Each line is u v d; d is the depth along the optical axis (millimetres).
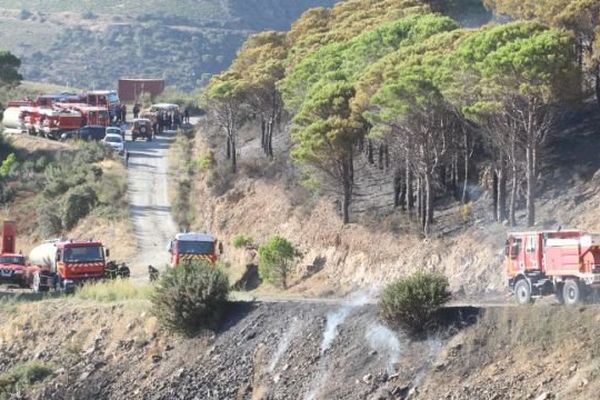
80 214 174875
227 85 175250
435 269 108812
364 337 76750
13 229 149500
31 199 187750
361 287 116000
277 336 83062
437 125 116125
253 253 136250
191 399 82875
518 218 111312
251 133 196750
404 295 74125
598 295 74312
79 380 91125
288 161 160875
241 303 90938
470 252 107000
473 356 69438
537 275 79625
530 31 108688
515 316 70000
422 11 167625
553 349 66312
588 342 65062
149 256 153750
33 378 93188
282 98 165625
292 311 85312
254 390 79812
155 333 92500
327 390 74000
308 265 127375
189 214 171000
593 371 62156
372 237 121875
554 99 103438
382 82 125375
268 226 147125
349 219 130000
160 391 85312
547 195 113375
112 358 92438
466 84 109938
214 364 84562
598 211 105125
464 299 93312
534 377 65125
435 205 124438
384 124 118312
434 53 121688
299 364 78562
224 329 88562
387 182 139125
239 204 159500
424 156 116188
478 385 66938
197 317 90062
